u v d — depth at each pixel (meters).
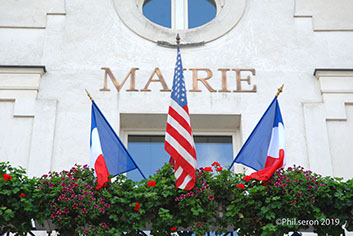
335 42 19.00
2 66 18.16
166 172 14.50
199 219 13.91
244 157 15.40
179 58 16.36
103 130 15.73
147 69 18.44
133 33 18.98
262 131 15.65
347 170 17.05
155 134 18.27
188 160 14.59
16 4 19.27
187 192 14.01
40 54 18.61
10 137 17.30
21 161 17.00
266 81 18.33
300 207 13.72
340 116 17.75
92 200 13.66
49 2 19.38
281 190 13.87
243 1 19.56
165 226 13.82
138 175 17.80
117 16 19.25
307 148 17.33
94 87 18.11
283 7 19.52
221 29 19.09
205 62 18.56
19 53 18.59
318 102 17.98
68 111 17.73
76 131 17.47
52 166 16.97
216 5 20.05
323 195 13.84
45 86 18.09
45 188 13.79
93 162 15.11
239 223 13.90
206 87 18.17
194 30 19.08
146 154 18.08
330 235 13.94
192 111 17.81
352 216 13.82
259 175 14.12
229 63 18.58
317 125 17.62
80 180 13.94
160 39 18.89
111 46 18.75
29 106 17.70
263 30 19.12
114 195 14.02
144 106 17.89
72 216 13.73
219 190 14.16
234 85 18.25
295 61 18.67
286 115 17.81
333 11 19.45
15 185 13.66
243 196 13.91
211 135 18.30
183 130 15.12
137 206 13.79
